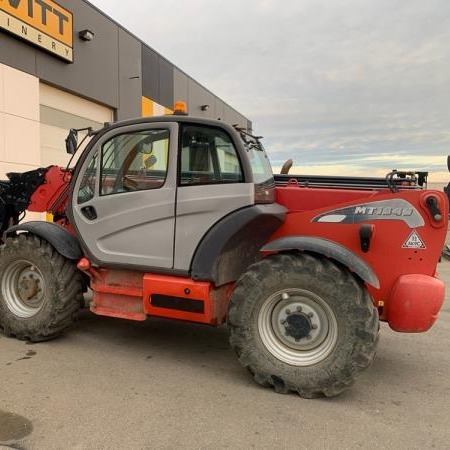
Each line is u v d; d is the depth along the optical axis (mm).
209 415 3182
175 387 3631
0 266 4691
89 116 13336
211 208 3770
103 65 13562
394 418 3209
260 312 3621
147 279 4008
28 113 10695
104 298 4359
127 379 3758
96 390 3527
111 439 2840
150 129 4023
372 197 3770
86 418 3088
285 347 3611
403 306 3562
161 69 17594
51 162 11867
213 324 3918
